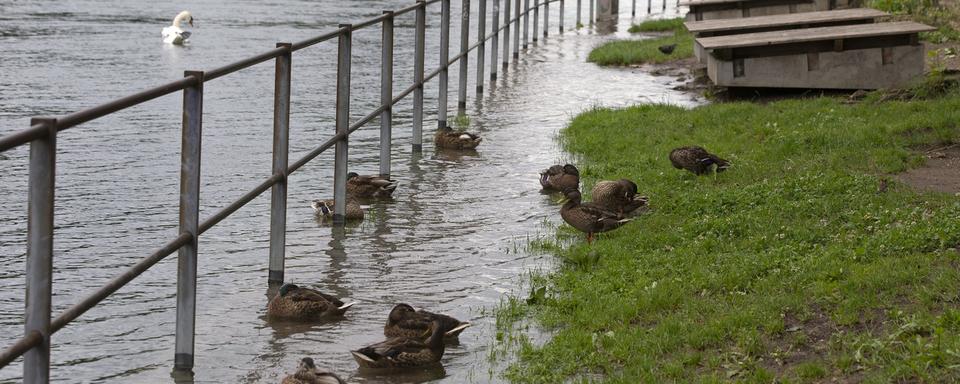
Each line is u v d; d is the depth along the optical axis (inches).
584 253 510.9
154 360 411.2
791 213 534.9
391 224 601.0
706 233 520.1
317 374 370.3
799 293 416.5
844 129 697.0
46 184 301.1
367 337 434.9
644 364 371.6
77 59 1179.9
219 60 1202.0
